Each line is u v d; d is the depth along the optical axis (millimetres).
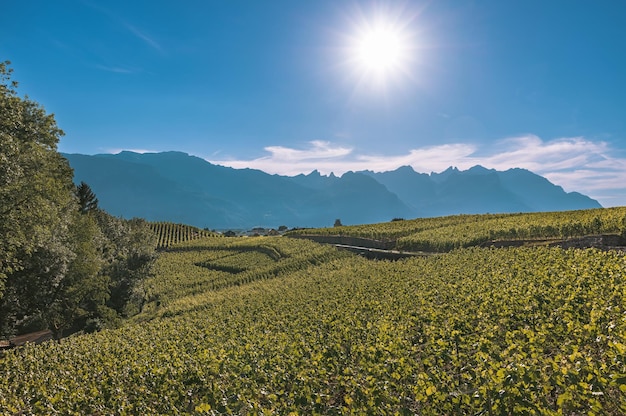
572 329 10484
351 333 16562
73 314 37719
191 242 98250
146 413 12289
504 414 7219
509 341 10875
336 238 67000
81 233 39531
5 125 23453
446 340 12375
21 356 24078
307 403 9914
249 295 41188
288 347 15789
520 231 37938
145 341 25047
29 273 32000
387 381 9766
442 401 8328
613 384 6688
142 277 53906
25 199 25203
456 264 30750
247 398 11078
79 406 14219
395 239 56125
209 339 22094
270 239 82125
